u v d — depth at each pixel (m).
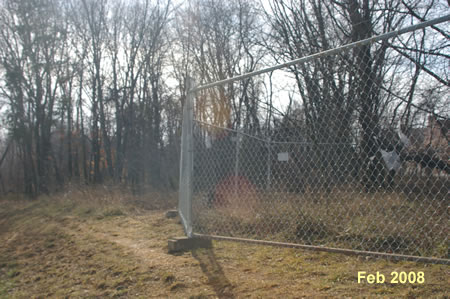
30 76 22.55
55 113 24.44
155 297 3.55
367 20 8.77
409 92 4.94
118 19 24.42
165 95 23.47
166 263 4.43
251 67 16.33
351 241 4.30
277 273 3.70
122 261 4.82
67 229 8.06
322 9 10.78
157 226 7.15
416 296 2.87
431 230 3.97
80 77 25.81
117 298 3.71
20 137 23.44
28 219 10.95
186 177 5.67
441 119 4.26
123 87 24.73
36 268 5.34
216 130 6.67
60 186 22.44
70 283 4.42
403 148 4.31
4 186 29.30
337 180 4.86
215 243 5.03
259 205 5.87
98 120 26.17
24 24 21.88
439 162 4.02
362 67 4.77
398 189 4.31
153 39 23.69
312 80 5.34
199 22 18.67
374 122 4.52
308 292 3.17
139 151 22.80
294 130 5.77
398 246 3.88
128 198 12.48
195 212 6.27
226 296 3.31
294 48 11.42
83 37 24.23
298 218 5.04
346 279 3.35
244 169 6.42
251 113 8.98
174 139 20.52
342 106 4.79
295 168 5.46
